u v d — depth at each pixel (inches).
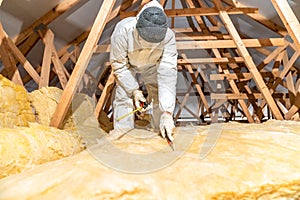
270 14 180.1
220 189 46.8
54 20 168.4
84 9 171.2
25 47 166.2
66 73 197.8
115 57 86.7
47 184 43.8
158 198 43.1
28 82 198.4
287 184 50.3
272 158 57.8
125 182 44.3
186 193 45.0
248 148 64.3
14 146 76.0
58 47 194.9
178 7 216.5
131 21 80.5
